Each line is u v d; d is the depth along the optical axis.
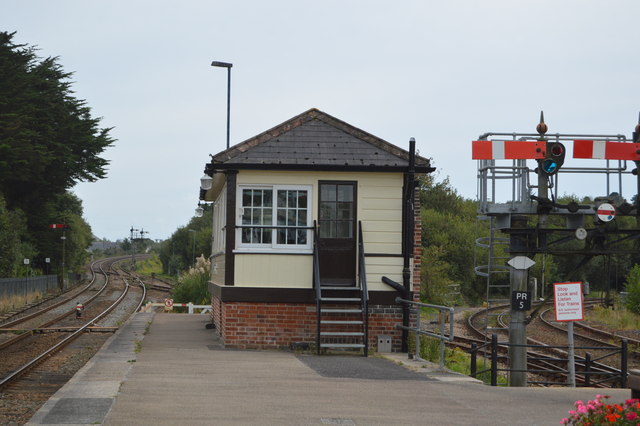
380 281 16.70
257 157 16.70
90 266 108.00
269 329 16.53
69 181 58.81
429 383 11.30
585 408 6.68
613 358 18.72
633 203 15.15
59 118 56.34
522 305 14.30
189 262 93.94
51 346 20.22
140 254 188.38
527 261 14.51
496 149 14.31
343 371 12.50
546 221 14.62
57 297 48.59
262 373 12.09
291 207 16.75
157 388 10.30
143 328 22.48
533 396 10.31
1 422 9.45
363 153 16.92
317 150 16.88
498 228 14.81
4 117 49.31
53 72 59.16
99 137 58.47
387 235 16.80
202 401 9.38
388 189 16.89
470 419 8.64
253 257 16.61
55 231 65.00
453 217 56.72
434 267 40.00
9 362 16.77
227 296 16.48
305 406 9.21
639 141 14.90
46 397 11.79
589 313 33.94
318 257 16.41
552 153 14.27
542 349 20.31
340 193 16.88
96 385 10.47
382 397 9.97
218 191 20.62
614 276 53.06
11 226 51.38
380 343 16.39
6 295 41.72
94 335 23.48
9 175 49.50
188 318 28.38
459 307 41.06
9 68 52.56
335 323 15.62
